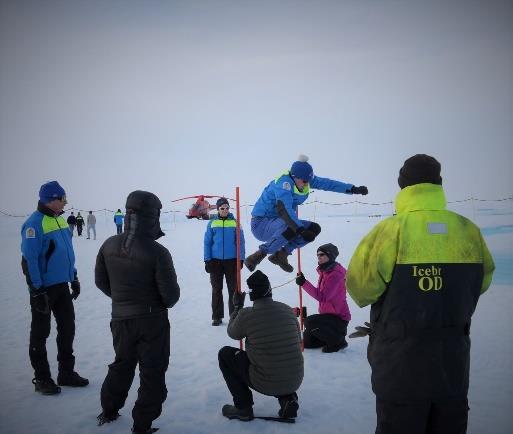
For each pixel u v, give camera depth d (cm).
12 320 739
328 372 464
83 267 1381
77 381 439
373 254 229
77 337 634
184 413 378
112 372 345
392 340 222
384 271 226
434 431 222
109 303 870
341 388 421
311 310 782
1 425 358
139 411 329
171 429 348
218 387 435
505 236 1536
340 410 375
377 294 229
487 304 735
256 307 359
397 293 223
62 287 429
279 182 409
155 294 334
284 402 357
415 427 217
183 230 3288
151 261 327
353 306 787
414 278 220
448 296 219
